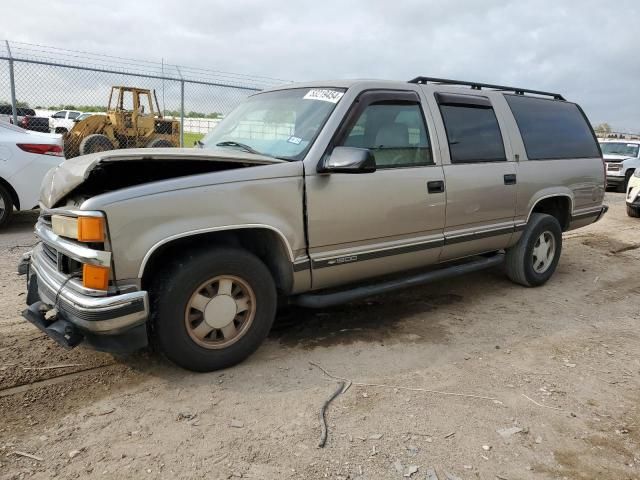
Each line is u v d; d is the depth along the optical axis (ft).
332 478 8.13
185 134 40.40
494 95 16.53
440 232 14.43
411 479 8.18
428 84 14.75
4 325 13.20
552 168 17.63
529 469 8.59
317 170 11.62
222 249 10.76
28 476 7.91
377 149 12.82
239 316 11.35
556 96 19.27
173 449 8.68
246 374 11.25
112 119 49.52
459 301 16.78
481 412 10.18
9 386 10.37
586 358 12.86
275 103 14.02
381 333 13.85
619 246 26.96
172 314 10.26
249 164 11.07
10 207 24.54
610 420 10.12
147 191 9.71
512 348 13.28
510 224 16.57
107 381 10.74
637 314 16.29
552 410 10.37
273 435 9.15
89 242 9.35
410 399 10.53
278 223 11.16
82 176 9.71
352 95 12.56
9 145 23.79
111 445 8.71
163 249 10.50
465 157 14.87
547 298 17.44
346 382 11.10
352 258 12.57
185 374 11.11
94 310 9.27
